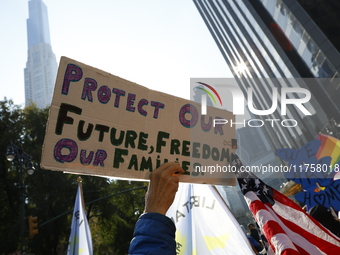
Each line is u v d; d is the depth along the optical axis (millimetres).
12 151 13984
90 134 1767
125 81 1964
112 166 1782
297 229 1592
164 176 1354
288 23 20250
